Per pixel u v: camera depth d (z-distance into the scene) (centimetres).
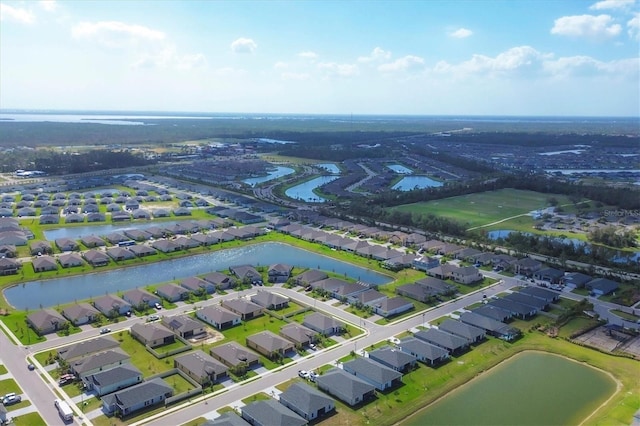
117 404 7962
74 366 9062
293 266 15700
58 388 8644
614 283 14012
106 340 10119
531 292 13300
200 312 11831
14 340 10419
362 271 15762
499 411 8244
